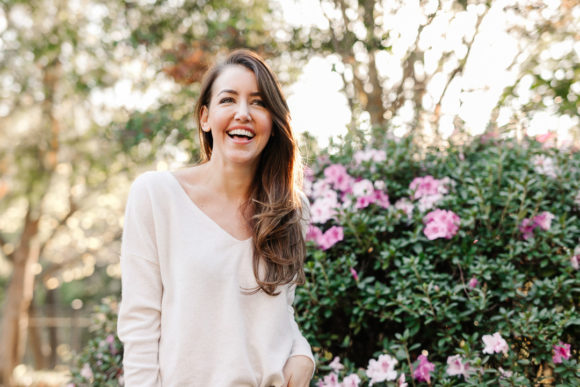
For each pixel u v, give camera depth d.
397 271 2.53
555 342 2.24
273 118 1.84
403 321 2.59
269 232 1.77
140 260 1.67
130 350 1.62
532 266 2.57
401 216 2.70
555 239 2.47
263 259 1.76
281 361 1.73
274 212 1.81
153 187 1.72
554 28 4.75
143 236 1.68
